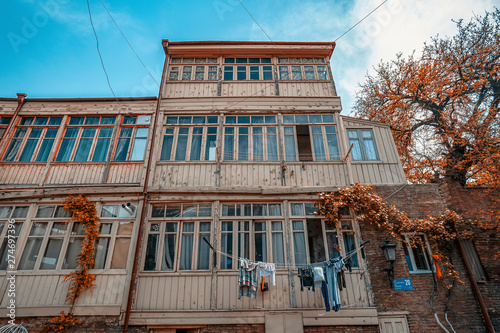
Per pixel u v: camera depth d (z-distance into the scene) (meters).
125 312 8.10
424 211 9.62
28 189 9.78
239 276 8.09
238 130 11.01
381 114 19.30
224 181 9.99
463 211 9.93
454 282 8.77
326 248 9.02
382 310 8.22
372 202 9.30
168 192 9.63
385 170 10.38
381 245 8.98
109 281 8.52
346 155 10.18
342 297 8.35
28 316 8.08
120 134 11.03
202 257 8.96
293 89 11.91
